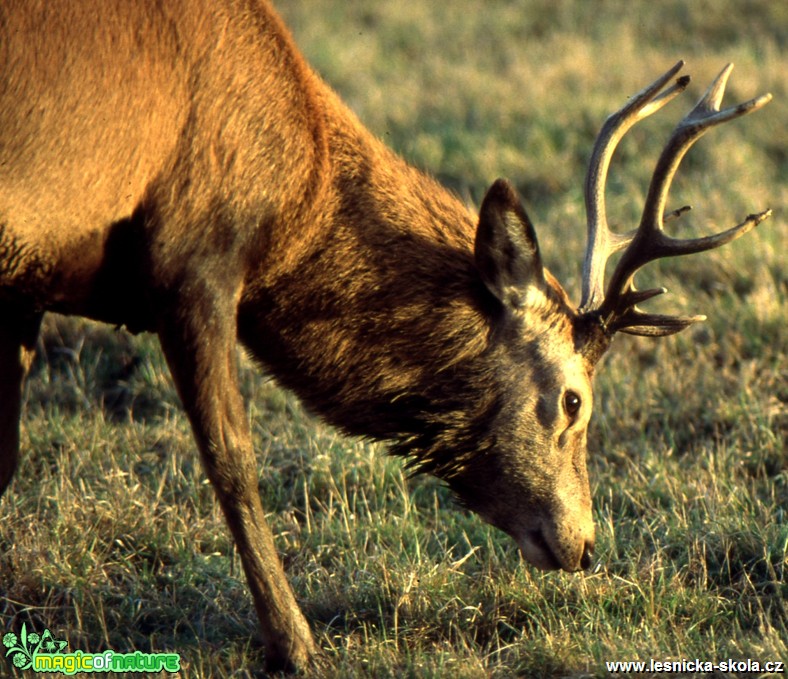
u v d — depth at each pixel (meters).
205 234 12.82
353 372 14.02
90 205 12.52
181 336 12.91
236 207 12.88
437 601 14.47
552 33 40.19
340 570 15.32
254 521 13.16
